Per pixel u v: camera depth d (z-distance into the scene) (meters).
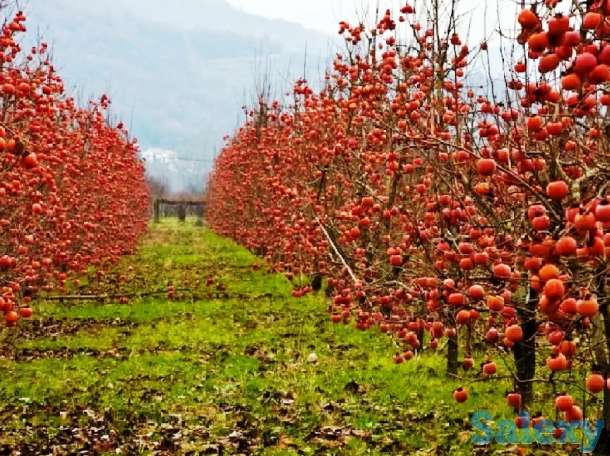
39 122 10.75
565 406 4.52
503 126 6.17
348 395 9.40
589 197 4.49
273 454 7.40
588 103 4.80
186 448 7.64
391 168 8.83
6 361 11.57
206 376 10.61
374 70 11.07
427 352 11.36
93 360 11.72
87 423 8.52
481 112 6.66
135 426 8.41
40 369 11.06
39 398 9.52
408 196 10.49
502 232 6.68
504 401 8.54
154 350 12.55
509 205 6.53
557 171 5.11
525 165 5.33
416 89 9.61
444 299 6.81
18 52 10.26
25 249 10.53
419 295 7.62
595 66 3.70
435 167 6.95
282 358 11.63
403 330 8.08
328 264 13.14
